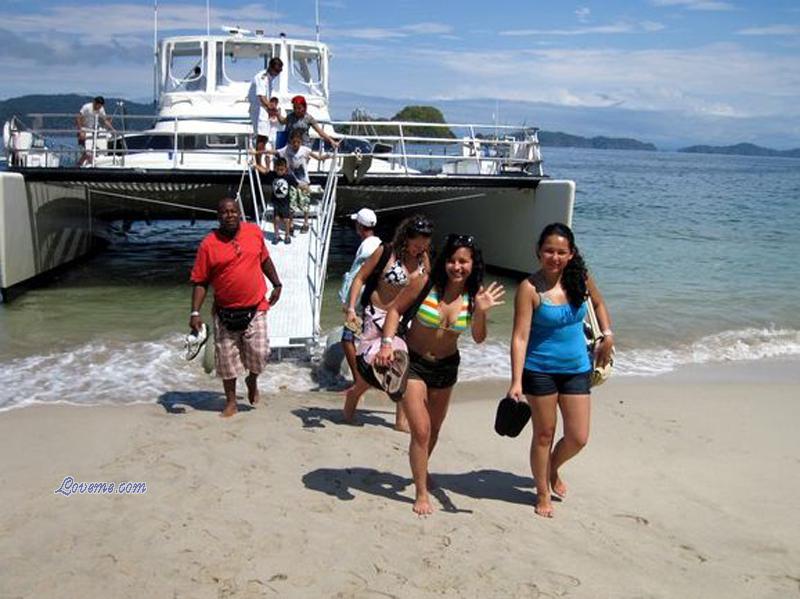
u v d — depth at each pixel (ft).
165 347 28.78
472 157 43.78
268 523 14.14
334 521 14.33
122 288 41.91
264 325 20.61
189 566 12.61
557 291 14.21
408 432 19.75
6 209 37.70
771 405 23.54
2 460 17.06
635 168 319.88
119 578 12.25
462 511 15.11
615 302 39.93
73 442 18.28
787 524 15.25
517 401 13.88
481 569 12.84
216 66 47.19
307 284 30.40
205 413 20.88
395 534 13.94
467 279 14.12
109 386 23.95
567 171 255.29
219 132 41.86
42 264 43.34
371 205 49.73
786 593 12.62
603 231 72.28
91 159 42.63
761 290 44.01
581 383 14.71
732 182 209.77
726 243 64.95
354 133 49.75
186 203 45.27
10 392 23.15
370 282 17.49
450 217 56.80
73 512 14.44
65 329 31.63
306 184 35.70
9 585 12.02
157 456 17.30
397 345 14.37
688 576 13.03
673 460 18.61
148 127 51.06
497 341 31.37
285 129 38.91
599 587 12.51
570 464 18.03
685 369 28.55
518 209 46.88
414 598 11.93
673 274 48.88
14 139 39.63
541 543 13.92
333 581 12.30
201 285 19.85
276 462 17.21
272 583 12.19
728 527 15.05
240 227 20.02
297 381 24.95
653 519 15.25
